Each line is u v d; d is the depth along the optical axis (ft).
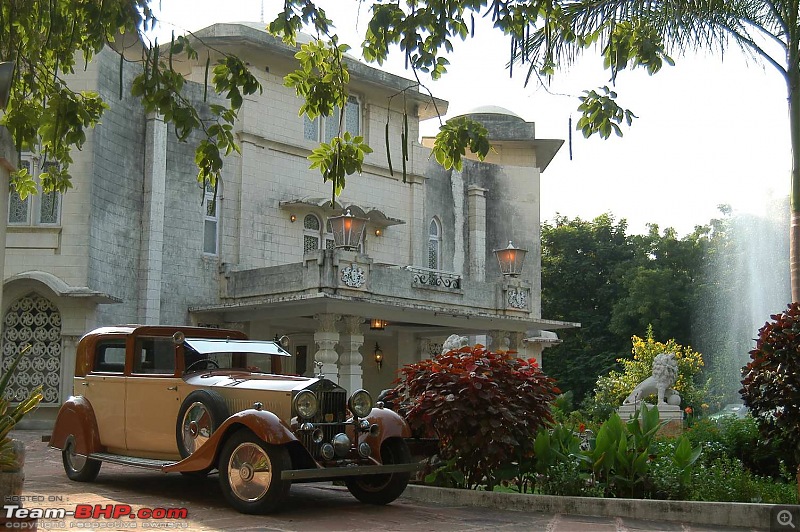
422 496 28.89
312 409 25.17
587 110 29.22
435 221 86.63
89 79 58.85
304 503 27.30
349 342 61.77
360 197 78.48
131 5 27.17
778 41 39.83
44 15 31.40
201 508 25.21
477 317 71.31
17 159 24.39
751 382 31.63
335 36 31.14
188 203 66.49
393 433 26.66
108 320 59.62
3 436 17.71
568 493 27.89
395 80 79.97
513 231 93.30
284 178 73.05
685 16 39.01
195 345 28.94
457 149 29.94
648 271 125.18
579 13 37.70
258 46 70.18
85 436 30.12
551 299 143.23
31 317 57.88
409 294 65.77
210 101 69.05
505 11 28.27
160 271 63.16
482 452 28.48
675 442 34.12
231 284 67.10
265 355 30.58
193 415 26.81
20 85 33.09
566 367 137.39
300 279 60.80
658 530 23.81
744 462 33.58
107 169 60.18
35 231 57.72
